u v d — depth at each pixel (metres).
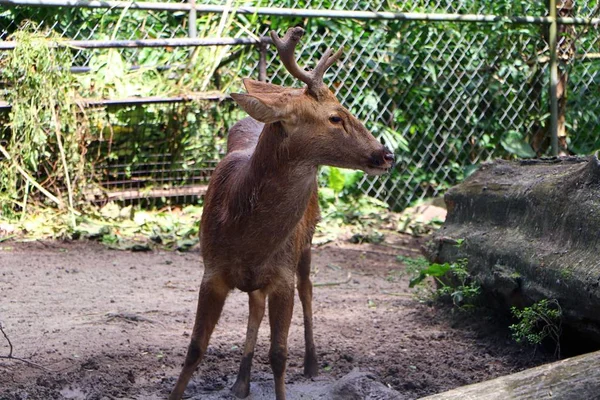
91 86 10.21
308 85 4.75
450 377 5.73
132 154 10.57
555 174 6.29
